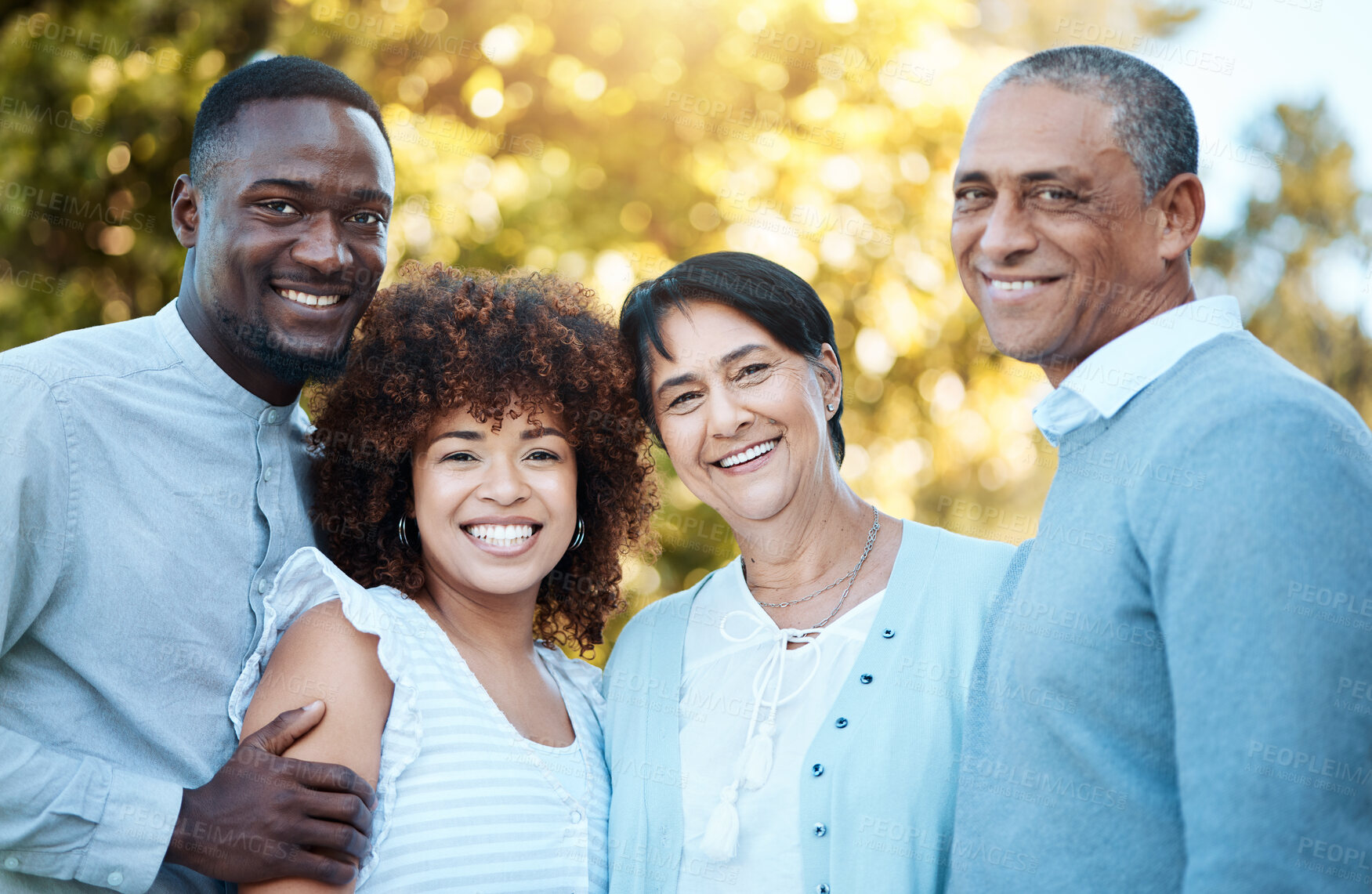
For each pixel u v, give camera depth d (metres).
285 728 1.86
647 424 2.42
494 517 2.13
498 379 2.12
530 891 1.99
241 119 2.07
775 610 2.28
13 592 1.90
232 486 2.12
